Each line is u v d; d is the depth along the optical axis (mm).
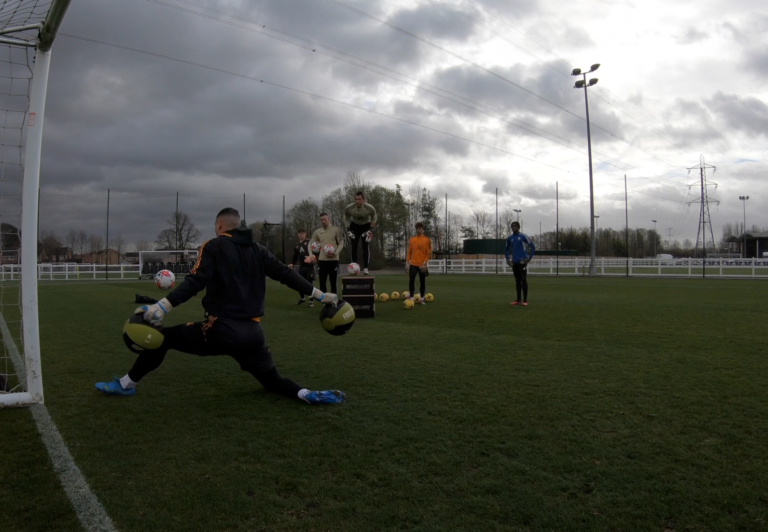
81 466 2820
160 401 4031
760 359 5414
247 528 2203
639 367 5082
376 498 2453
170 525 2225
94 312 10633
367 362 5410
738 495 2439
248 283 3764
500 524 2223
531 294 14984
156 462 2873
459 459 2881
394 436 3240
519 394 4141
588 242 67938
